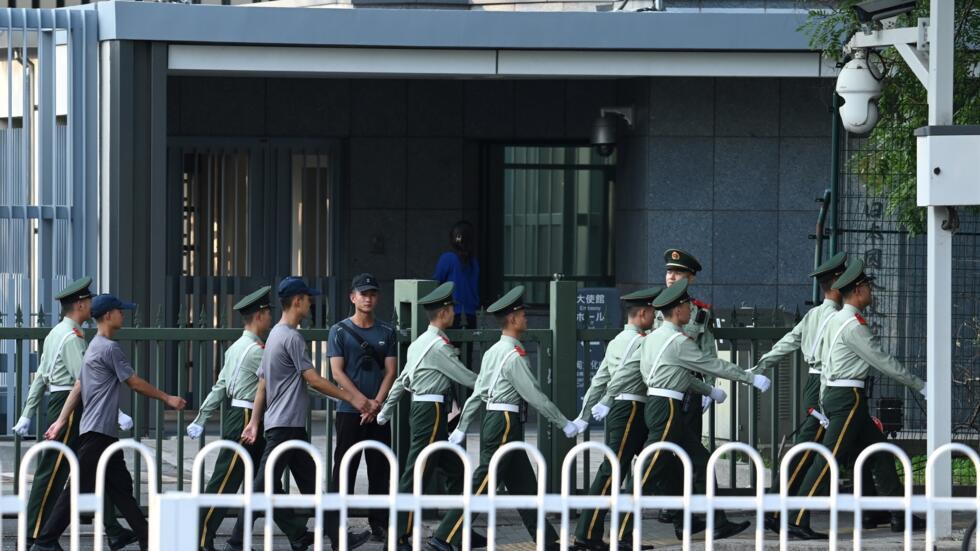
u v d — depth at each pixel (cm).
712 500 2266
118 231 4747
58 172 4816
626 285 5538
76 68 4794
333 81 5850
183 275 5700
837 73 4950
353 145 5853
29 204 4797
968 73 3950
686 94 5297
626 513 3219
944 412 3172
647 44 4894
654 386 3192
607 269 5962
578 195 5944
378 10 4828
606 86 5859
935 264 3175
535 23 4875
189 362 5481
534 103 5888
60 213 4794
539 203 5950
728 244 5325
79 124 4794
